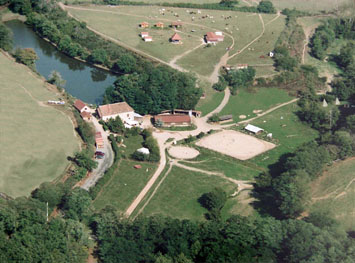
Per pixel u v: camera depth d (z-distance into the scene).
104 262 184.50
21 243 179.00
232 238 190.12
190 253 184.75
